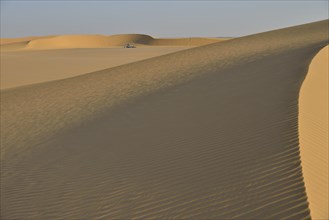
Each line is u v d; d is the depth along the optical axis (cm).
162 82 2142
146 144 1069
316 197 607
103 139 1220
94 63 5025
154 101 1592
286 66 1672
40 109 2017
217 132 1015
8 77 3909
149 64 3009
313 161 734
